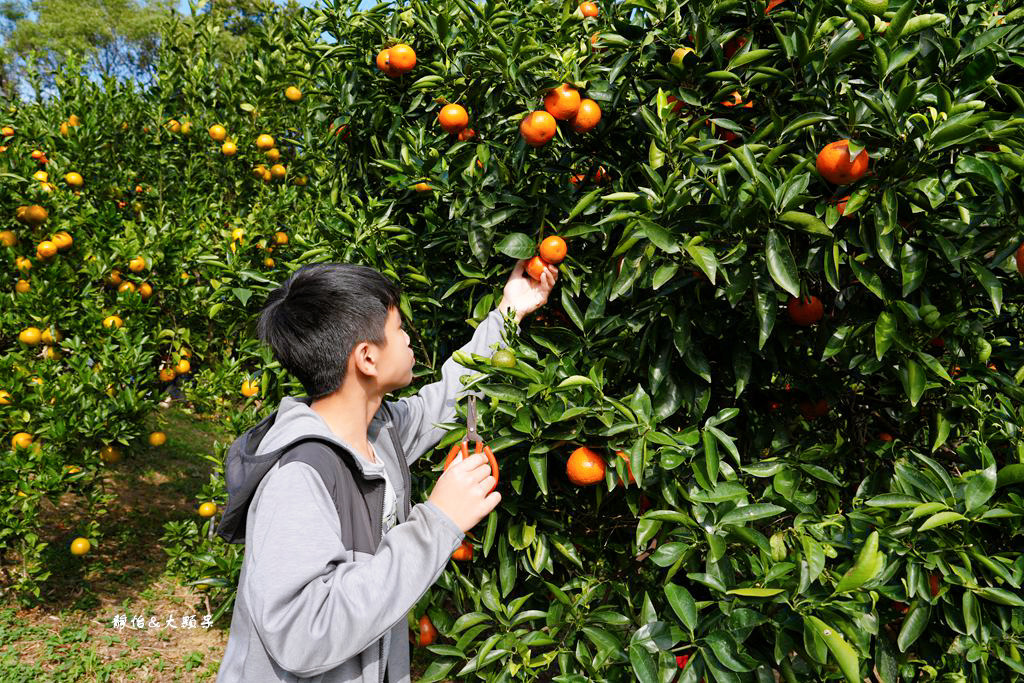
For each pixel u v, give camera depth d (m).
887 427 2.64
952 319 1.95
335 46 3.36
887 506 1.78
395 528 1.36
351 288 1.50
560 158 2.59
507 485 2.27
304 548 1.29
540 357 2.46
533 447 1.97
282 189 6.29
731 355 2.36
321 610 1.23
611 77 2.30
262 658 1.36
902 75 1.94
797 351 2.48
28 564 4.95
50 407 4.70
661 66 2.31
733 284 1.90
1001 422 2.11
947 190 1.78
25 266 4.88
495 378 2.07
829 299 2.46
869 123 1.91
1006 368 2.37
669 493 1.98
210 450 8.48
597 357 2.32
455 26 2.79
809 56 2.02
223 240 5.82
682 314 2.14
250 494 1.43
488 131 2.70
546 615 2.15
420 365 2.80
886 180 1.82
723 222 1.91
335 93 3.57
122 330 4.91
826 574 1.75
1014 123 1.73
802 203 1.75
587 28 2.62
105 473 5.93
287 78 6.74
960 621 1.82
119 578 5.57
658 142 2.25
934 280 2.14
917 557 1.74
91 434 4.74
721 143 2.17
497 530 2.31
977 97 2.05
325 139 3.84
